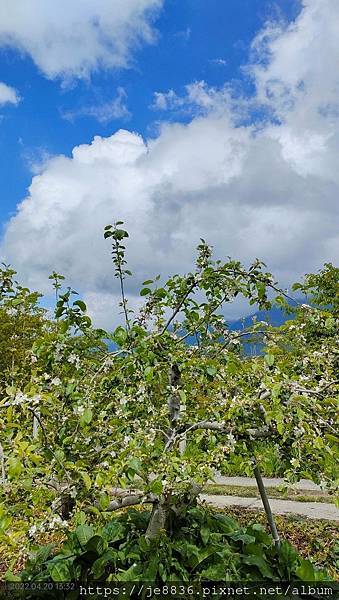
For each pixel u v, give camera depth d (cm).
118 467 302
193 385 402
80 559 345
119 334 354
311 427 324
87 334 360
